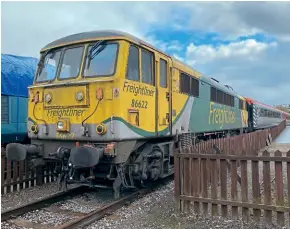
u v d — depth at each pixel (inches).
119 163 276.1
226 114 654.5
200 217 242.5
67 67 303.0
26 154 289.6
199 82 474.3
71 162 260.5
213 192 244.7
